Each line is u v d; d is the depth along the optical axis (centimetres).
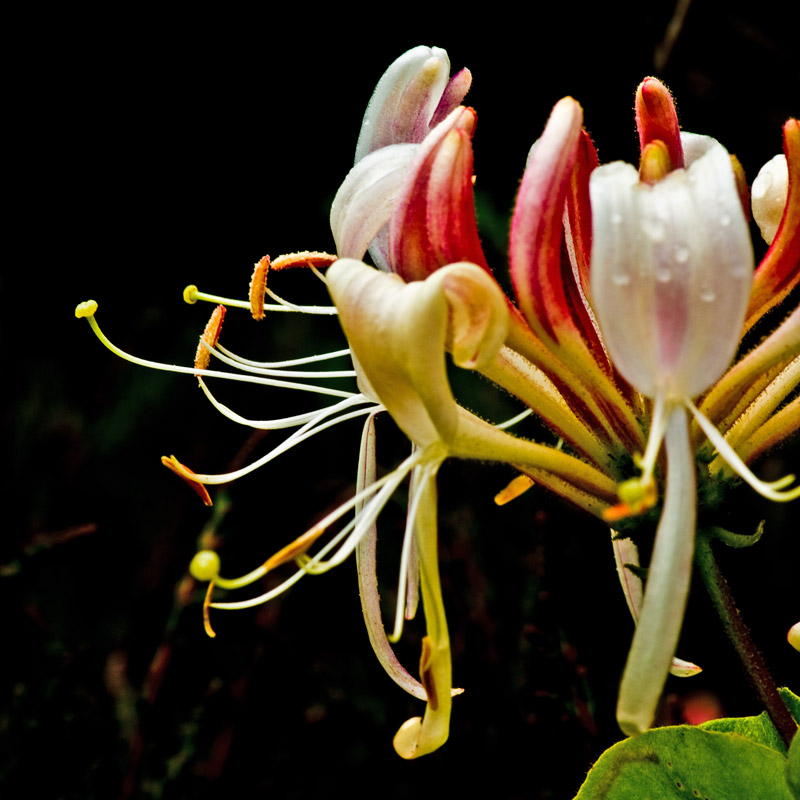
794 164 21
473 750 31
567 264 21
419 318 20
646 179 20
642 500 19
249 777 32
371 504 20
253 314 23
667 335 19
